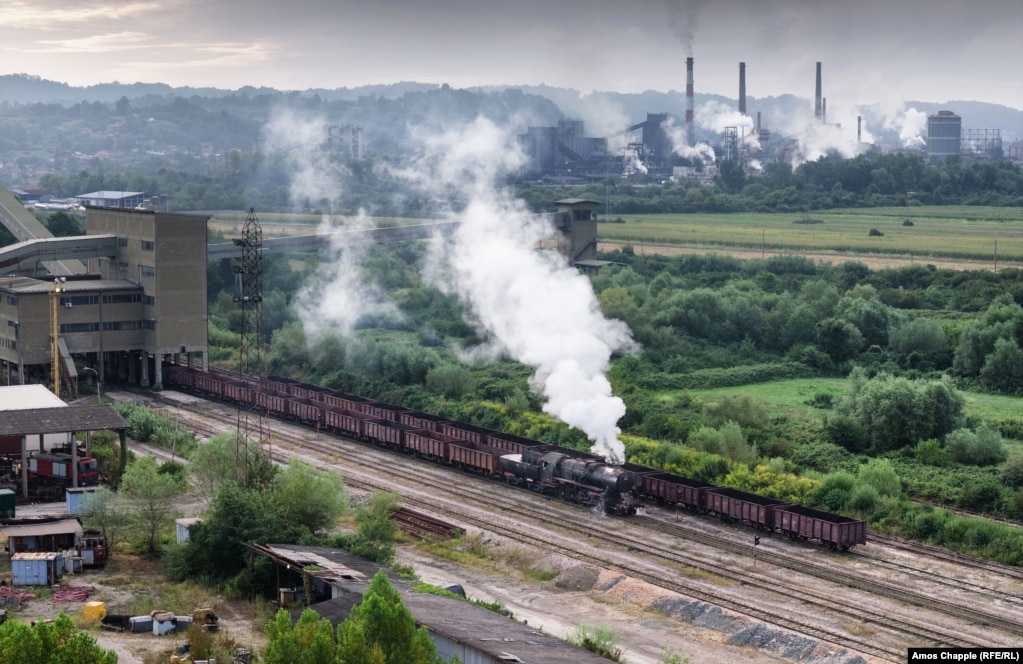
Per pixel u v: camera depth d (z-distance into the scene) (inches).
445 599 2282.2
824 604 2501.2
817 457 3826.3
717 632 2373.3
